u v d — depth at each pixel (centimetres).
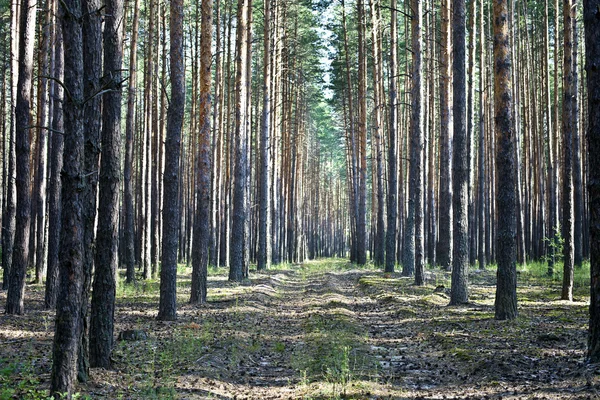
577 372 809
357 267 3909
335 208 10406
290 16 3966
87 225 769
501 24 1386
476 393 776
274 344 1243
